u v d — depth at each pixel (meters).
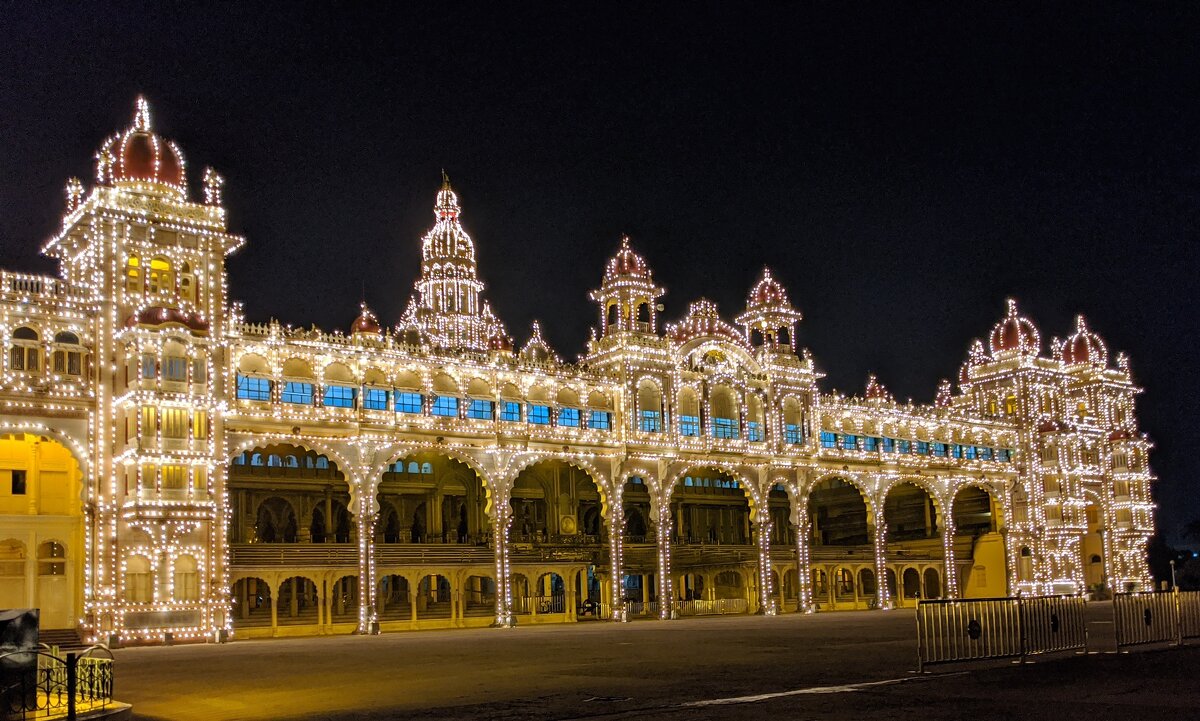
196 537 51.31
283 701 23.05
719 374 73.50
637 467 69.12
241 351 54.88
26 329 50.00
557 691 23.53
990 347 94.44
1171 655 29.19
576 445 66.44
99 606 48.62
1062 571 88.06
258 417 54.41
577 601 75.50
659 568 68.75
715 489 88.12
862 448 80.94
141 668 33.00
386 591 70.12
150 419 50.22
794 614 71.38
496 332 80.94
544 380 66.25
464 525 74.88
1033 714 18.66
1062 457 89.62
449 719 19.62
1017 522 89.50
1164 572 111.44
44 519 52.34
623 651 34.97
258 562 55.12
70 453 54.09
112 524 49.41
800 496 76.94
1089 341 96.62
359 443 57.97
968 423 87.75
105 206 51.19
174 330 50.72
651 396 70.69
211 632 50.66
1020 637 28.19
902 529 94.56
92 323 51.06
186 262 53.53
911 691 22.08
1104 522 92.69
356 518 57.31
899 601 82.31
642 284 71.25
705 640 40.09
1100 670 25.66
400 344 60.62
